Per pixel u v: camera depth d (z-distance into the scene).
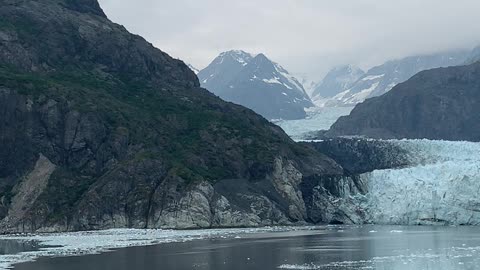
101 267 125.94
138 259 138.75
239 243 174.88
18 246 175.00
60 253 153.50
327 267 122.69
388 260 132.62
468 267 121.94
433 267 122.19
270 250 154.00
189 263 130.62
